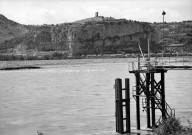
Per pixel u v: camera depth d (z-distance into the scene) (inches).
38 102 2731.3
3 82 4785.9
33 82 4707.2
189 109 2148.1
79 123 1873.8
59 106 2488.9
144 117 1921.8
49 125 1855.3
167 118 1435.8
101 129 1707.7
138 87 1525.6
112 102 2630.4
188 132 1293.1
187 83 3956.7
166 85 3767.2
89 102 2657.5
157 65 1610.5
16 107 2481.5
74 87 3900.1
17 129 1791.3
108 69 7628.0
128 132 1510.8
